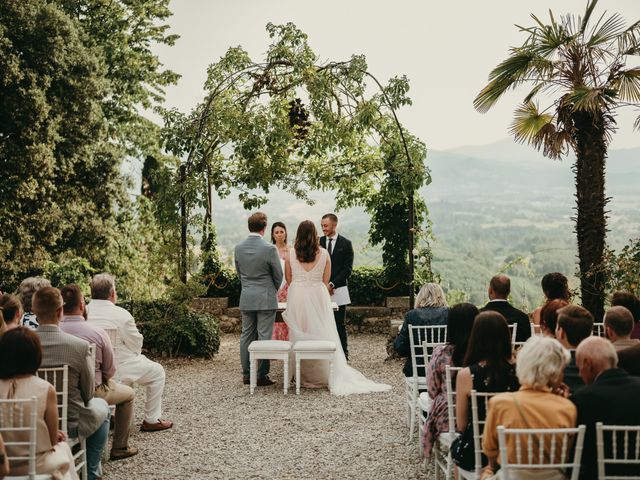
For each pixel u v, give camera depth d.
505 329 3.88
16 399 3.61
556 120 9.59
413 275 11.36
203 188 10.57
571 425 3.21
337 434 5.99
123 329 5.93
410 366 6.08
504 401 3.26
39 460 3.72
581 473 3.29
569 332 3.93
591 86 9.27
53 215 17.27
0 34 15.67
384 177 11.29
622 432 3.21
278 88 10.90
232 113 10.47
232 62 10.65
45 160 16.28
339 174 11.35
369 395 7.39
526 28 9.45
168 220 10.46
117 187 19.22
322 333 7.84
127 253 21.50
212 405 7.05
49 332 4.46
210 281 12.02
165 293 10.08
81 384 4.51
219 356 9.83
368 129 10.78
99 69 18.20
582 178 9.11
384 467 5.15
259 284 7.87
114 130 21.36
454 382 4.44
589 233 9.08
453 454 3.94
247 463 5.29
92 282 6.03
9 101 15.86
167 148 10.73
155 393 6.15
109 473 5.11
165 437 5.98
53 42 16.77
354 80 10.43
